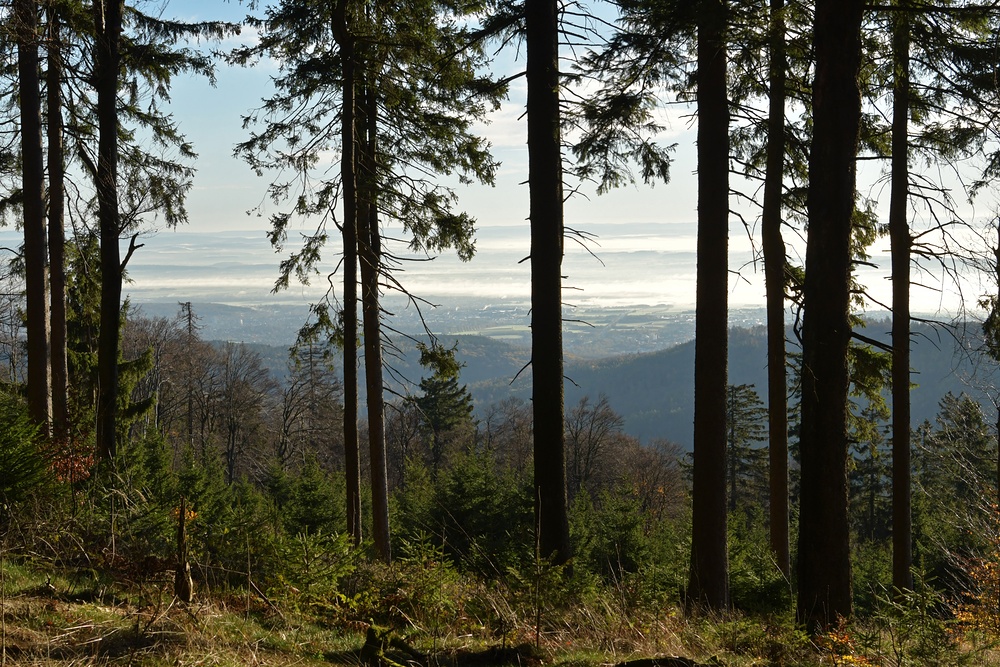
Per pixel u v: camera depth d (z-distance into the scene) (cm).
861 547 2758
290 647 491
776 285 1216
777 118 1166
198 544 657
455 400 4247
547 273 1045
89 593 518
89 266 1474
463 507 1834
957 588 1111
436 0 1327
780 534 1237
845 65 742
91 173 1361
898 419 1326
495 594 656
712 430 1006
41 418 1251
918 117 1300
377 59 1329
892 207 1290
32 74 1258
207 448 3014
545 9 1037
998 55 793
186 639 441
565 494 1046
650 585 812
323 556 646
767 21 843
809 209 765
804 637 639
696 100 1027
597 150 976
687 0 830
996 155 1068
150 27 1352
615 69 927
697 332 1015
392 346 1448
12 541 595
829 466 754
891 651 580
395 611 635
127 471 717
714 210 1005
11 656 375
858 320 1326
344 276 1315
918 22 834
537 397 1047
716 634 654
